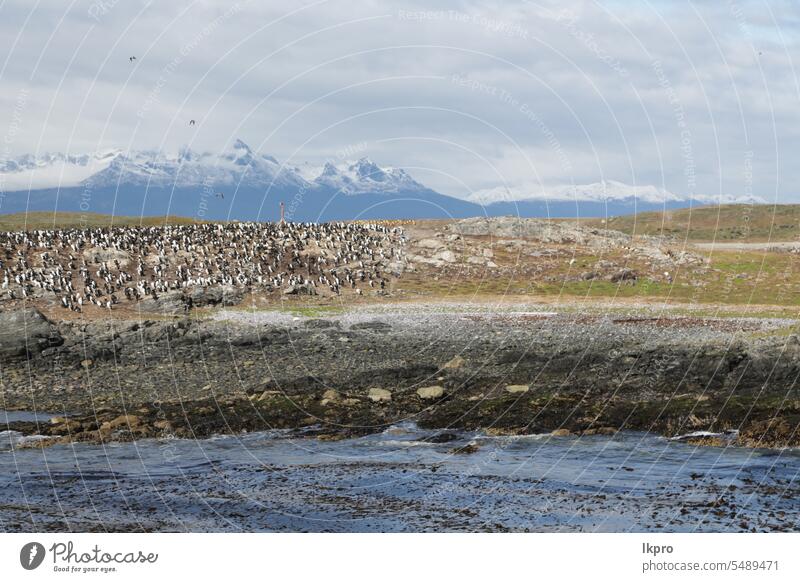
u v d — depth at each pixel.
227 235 84.50
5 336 49.56
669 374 37.94
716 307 64.50
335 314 61.81
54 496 24.19
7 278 66.12
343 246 85.44
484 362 43.88
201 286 67.94
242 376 43.28
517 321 57.75
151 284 69.06
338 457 28.41
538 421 31.94
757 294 71.19
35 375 44.59
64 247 77.50
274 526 21.05
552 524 21.11
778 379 35.69
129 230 84.19
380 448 29.56
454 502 23.06
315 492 24.27
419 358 46.34
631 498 23.12
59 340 51.47
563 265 82.75
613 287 74.56
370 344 50.72
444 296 70.44
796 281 76.81
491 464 26.94
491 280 77.25
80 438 31.33
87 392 40.53
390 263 82.06
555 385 37.53
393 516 21.97
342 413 34.16
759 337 45.06
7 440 31.20
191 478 26.00
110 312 62.00
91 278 69.38
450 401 35.53
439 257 84.25
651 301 68.12
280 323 57.75
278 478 25.80
